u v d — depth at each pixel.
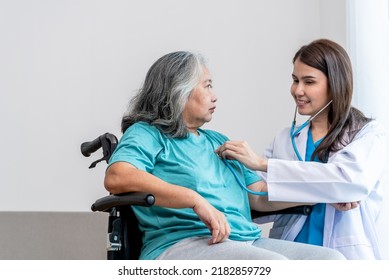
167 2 3.17
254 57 3.08
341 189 1.89
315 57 2.01
